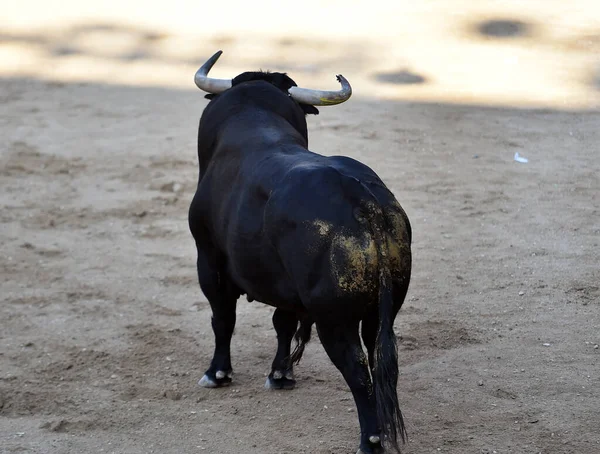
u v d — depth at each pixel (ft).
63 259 58.59
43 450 35.27
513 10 128.47
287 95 41.65
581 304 48.08
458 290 50.83
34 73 111.65
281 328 39.81
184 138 85.15
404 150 78.95
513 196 66.59
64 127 89.61
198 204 38.63
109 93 101.96
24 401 39.65
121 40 124.47
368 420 30.94
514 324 46.03
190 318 49.14
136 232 63.10
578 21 122.83
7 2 146.10
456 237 59.11
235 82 42.16
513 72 103.50
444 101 94.07
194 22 131.44
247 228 33.71
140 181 73.87
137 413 38.29
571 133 82.33
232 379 41.34
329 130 85.10
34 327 48.39
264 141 36.94
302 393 39.68
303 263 30.83
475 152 77.92
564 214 62.39
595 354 42.16
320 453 34.22
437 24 123.75
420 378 40.47
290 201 31.40
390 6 134.31
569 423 35.83
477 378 40.16
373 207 30.45
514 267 53.67
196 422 37.35
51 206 68.69
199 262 39.75
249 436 35.86
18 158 80.07
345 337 30.91
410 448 34.22
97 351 44.83
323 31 123.44
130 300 51.88
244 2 141.18
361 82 101.86
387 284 30.25
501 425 35.94
